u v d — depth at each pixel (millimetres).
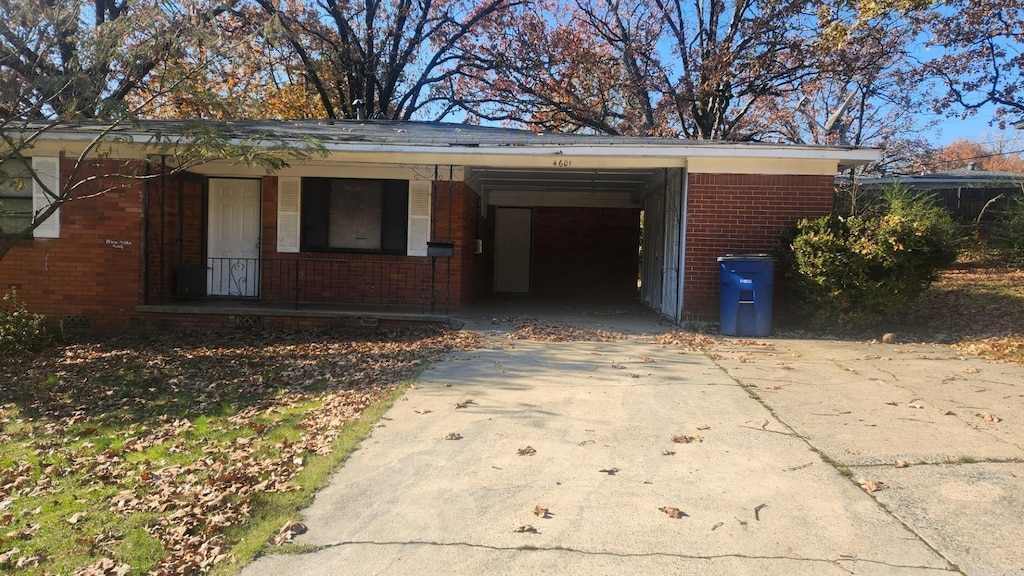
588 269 16547
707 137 23281
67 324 10438
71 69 8156
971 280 13000
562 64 25328
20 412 6387
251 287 12031
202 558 3352
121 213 10359
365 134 10930
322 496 4055
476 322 10555
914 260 8977
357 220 11797
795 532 3527
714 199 10094
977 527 3551
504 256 16828
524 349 8469
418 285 11742
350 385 6930
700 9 23984
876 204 14633
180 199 11398
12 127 8469
